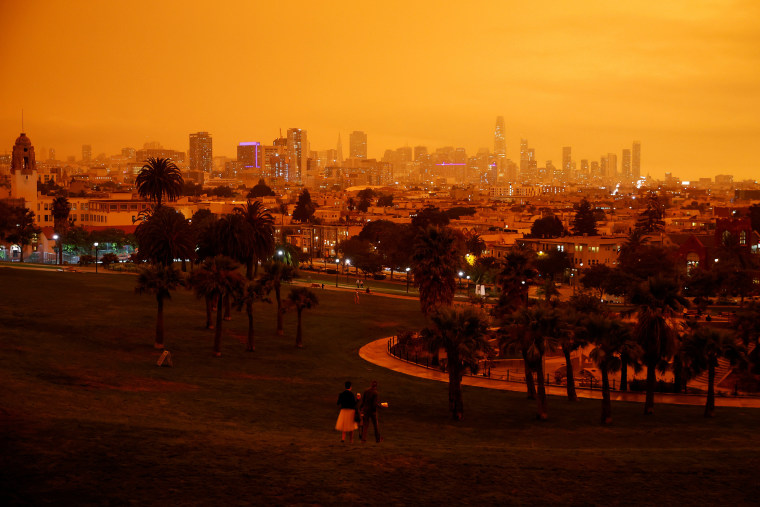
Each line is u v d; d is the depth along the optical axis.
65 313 77.06
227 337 75.31
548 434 43.06
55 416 31.02
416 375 64.06
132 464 23.56
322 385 57.28
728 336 50.28
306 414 45.34
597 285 131.00
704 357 49.97
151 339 69.81
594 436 42.59
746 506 23.33
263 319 87.69
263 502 20.88
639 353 47.69
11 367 48.16
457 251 75.00
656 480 26.05
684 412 52.06
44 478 21.41
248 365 63.53
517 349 49.84
